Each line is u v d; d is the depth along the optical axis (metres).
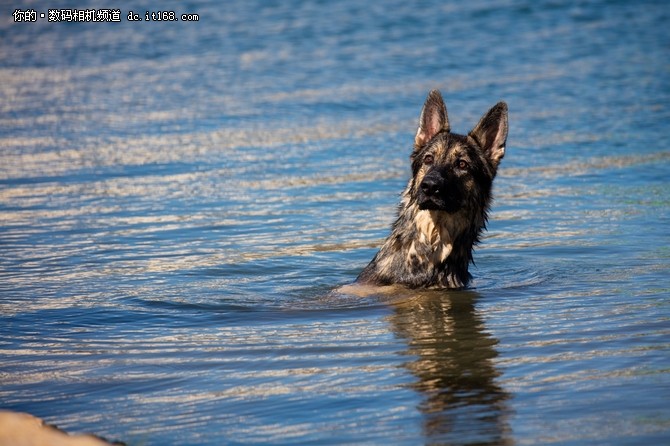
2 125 24.64
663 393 8.01
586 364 8.91
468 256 12.77
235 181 19.22
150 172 20.02
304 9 42.19
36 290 12.38
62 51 35.12
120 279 12.93
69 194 18.33
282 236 15.35
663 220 15.79
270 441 7.20
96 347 9.99
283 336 10.26
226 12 41.84
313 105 26.61
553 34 37.06
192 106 26.70
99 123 24.73
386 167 20.20
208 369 9.12
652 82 28.80
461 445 7.02
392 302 11.76
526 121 24.58
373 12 41.34
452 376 8.66
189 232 15.59
